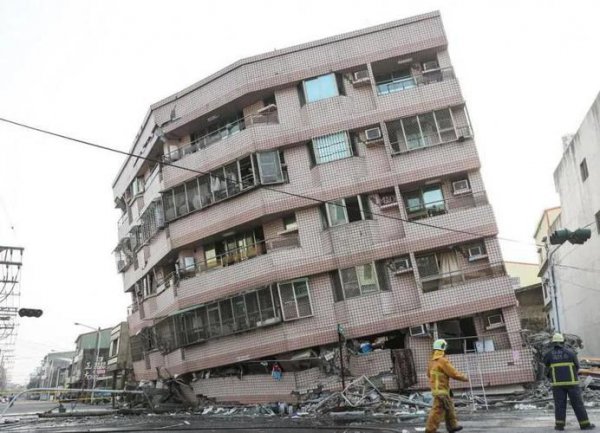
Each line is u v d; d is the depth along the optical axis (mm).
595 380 17781
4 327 32812
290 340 21703
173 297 25578
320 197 22438
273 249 22828
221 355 23266
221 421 18312
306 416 17734
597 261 25234
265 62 24203
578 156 26297
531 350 19469
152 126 27422
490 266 21000
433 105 22672
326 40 24062
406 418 15070
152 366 28625
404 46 23469
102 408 32156
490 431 10812
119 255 36281
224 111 25266
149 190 28609
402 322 20750
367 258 21562
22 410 36875
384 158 22703
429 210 22062
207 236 24438
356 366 20453
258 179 22969
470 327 21016
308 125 23250
